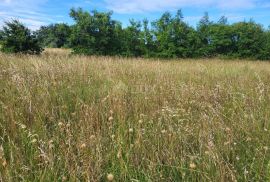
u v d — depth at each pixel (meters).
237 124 3.87
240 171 2.82
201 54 21.42
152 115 4.08
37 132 3.41
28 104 4.17
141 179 2.65
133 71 8.84
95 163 2.67
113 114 4.11
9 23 17.17
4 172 2.46
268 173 2.68
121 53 20.30
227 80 7.88
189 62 15.41
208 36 21.92
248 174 2.71
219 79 8.41
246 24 23.05
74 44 19.58
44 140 3.15
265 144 3.34
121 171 2.69
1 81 5.66
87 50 19.23
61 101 4.69
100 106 4.34
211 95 5.29
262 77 9.25
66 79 6.63
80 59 11.01
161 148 3.12
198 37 21.20
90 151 2.90
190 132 3.49
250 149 3.29
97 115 3.91
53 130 3.53
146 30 20.86
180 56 20.88
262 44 22.97
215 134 3.51
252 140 3.46
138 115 4.19
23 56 11.87
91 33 19.53
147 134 3.49
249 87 6.59
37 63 7.78
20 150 2.94
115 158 2.92
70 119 3.97
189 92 5.55
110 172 2.70
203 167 2.74
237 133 3.63
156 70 9.38
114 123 3.72
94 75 7.60
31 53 17.53
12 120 3.51
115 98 4.62
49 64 8.00
